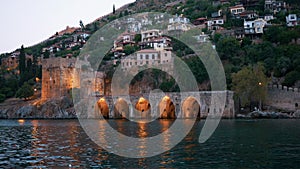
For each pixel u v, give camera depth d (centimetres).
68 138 5800
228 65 14388
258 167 3216
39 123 10856
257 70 11231
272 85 11569
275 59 13800
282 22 18150
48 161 3569
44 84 15712
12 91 18562
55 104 14575
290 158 3622
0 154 4053
